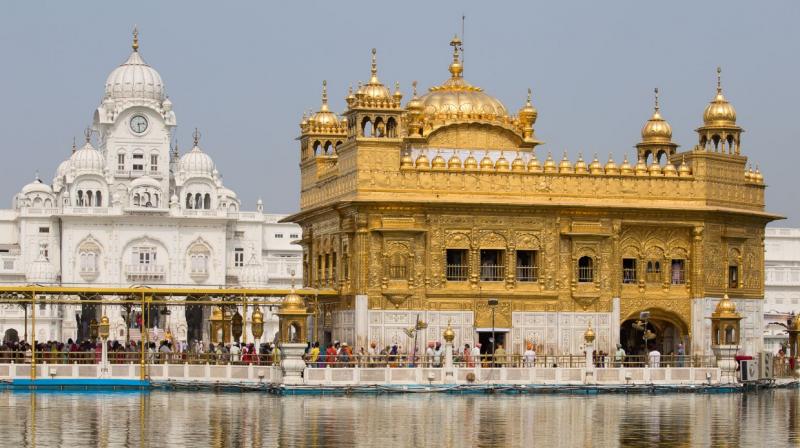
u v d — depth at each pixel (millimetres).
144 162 178000
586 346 69312
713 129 77438
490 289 73125
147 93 178750
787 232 158625
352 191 73062
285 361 65875
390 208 72062
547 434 50531
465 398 64312
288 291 74750
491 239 73125
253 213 177000
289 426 52188
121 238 169500
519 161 73812
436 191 72750
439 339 72562
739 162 77875
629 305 75062
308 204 83375
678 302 75750
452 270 73062
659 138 82375
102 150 180875
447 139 77125
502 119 78188
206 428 51531
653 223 75062
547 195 73750
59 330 156000
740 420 55844
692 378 70000
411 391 65938
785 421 55500
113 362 71688
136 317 132250
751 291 78312
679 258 76000
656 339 77625
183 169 177875
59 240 171125
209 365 69562
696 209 75250
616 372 68688
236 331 86125
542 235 73688
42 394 66812
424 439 48750
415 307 72312
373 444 47375
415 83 77188
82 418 54969
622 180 74938
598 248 74312
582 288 74188
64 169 183375
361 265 71938
